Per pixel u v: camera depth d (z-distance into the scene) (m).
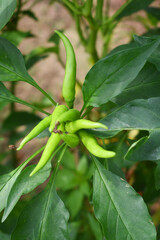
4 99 0.42
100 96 0.37
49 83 1.20
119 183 0.37
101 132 0.36
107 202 0.37
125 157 0.34
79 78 1.16
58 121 0.35
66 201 0.55
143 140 0.34
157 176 0.38
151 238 0.35
